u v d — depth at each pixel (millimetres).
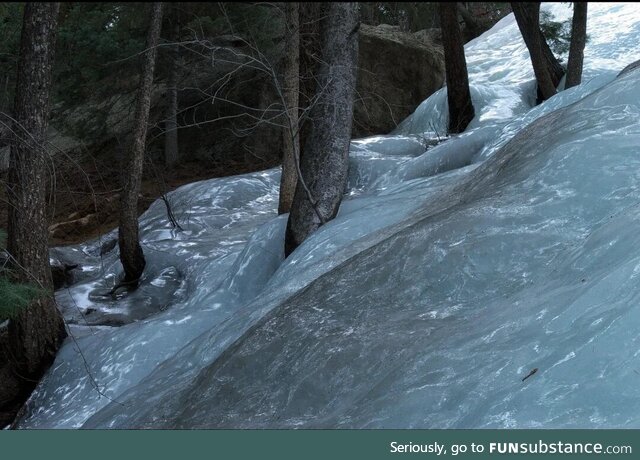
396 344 5074
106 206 16703
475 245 5656
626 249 4629
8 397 9742
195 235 13977
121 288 12336
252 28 16656
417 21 21266
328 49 10234
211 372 5988
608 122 6422
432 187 9836
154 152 19250
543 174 6117
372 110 19547
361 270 6160
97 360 9234
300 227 9805
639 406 3465
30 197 9727
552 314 4312
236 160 18766
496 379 4035
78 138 18766
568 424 3547
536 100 18062
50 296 9812
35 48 9648
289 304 6230
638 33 20188
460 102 17219
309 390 5141
